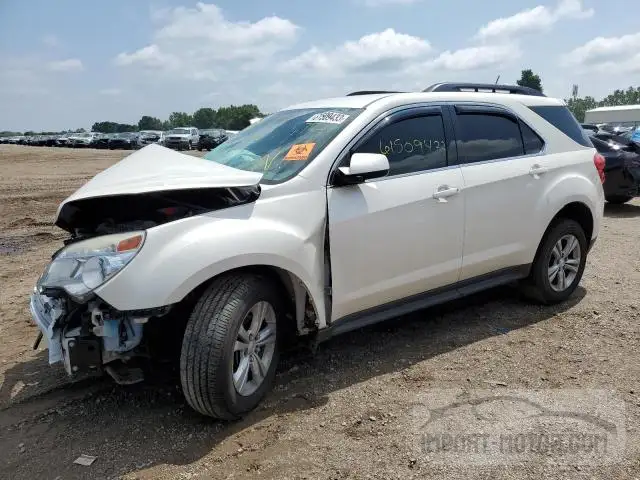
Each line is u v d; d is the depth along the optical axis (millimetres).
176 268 2938
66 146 45906
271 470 2828
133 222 3387
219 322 3029
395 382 3707
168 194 3213
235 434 3152
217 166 3537
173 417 3354
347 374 3836
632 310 4969
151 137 42688
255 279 3260
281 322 3559
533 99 5043
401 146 4008
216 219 3178
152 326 3146
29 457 2996
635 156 10500
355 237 3658
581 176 5090
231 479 2770
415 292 4125
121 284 2863
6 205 11539
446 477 2734
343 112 4012
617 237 8180
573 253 5180
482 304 5184
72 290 2930
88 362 2982
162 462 2926
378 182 3836
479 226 4359
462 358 4051
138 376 3186
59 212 3432
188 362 3014
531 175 4695
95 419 3348
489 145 4539
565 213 5207
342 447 3000
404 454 2920
